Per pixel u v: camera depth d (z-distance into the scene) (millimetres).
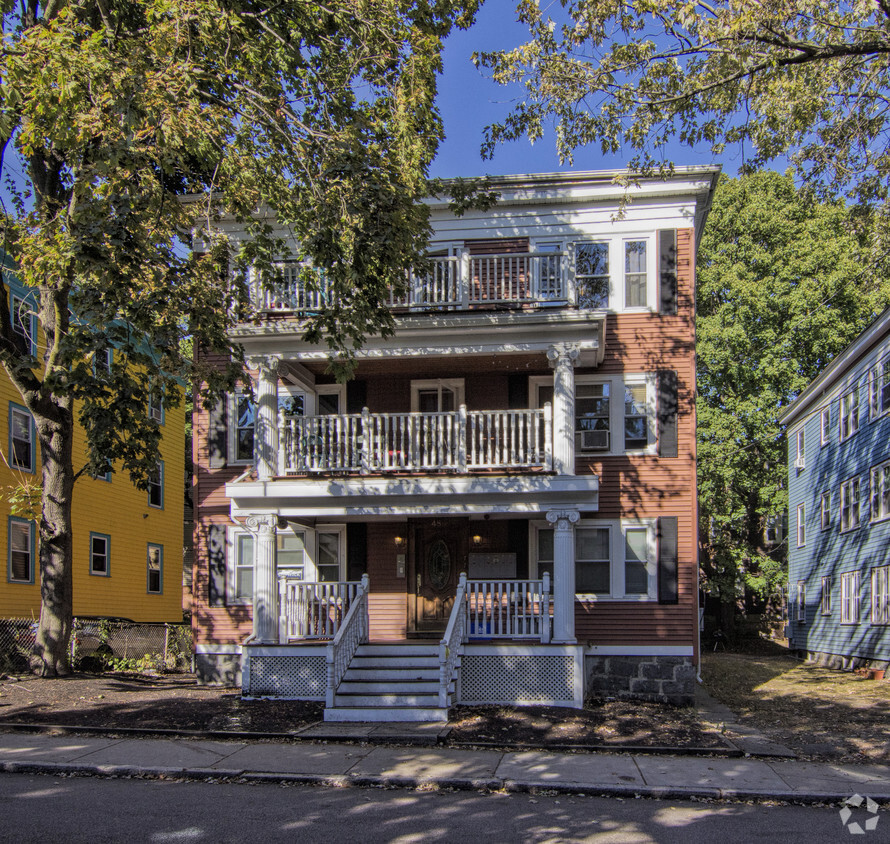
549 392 17953
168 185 17469
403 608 17578
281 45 12875
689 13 12258
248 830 7645
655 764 10625
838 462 28188
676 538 16938
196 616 17875
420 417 18109
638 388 17516
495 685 14664
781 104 13008
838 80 13875
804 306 34125
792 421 34781
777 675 24359
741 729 13719
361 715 12969
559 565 15164
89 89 10844
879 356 24188
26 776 9773
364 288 13406
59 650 16781
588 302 17734
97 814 8102
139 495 28453
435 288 16172
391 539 17828
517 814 8375
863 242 15492
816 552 30766
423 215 13242
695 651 16625
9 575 21156
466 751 11188
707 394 37844
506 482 15070
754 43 13031
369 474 16188
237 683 17484
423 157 12891
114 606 26375
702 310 37938
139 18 14461
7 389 21203
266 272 14531
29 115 12008
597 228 17828
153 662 20500
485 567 17469
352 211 12383
